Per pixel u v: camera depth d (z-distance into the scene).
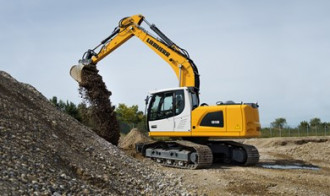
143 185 7.52
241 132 11.45
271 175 10.09
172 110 12.71
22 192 4.49
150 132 13.28
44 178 5.26
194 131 12.19
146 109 13.48
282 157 16.75
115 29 14.72
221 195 7.82
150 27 13.98
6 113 7.40
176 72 13.27
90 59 14.50
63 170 6.08
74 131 9.52
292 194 7.89
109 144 10.30
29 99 9.88
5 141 5.96
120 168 8.18
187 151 11.77
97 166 7.48
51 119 9.16
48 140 7.29
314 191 8.16
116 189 6.43
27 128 7.23
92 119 13.31
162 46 13.62
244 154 12.41
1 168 4.92
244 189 8.34
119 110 36.66
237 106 11.65
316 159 16.09
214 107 11.99
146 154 13.41
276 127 35.66
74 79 13.80
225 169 11.37
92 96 13.29
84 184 5.84
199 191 8.16
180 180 9.22
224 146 12.97
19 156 5.61
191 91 12.48
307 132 33.00
